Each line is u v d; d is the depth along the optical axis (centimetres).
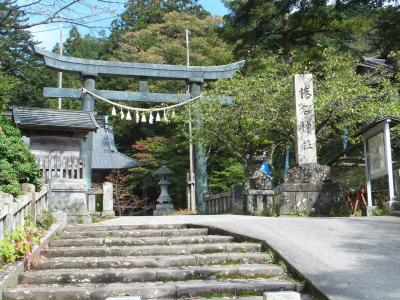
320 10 2272
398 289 489
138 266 661
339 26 2244
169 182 2439
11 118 1536
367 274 544
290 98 1538
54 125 1390
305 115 1253
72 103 3522
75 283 603
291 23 2369
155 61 2972
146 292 555
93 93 1842
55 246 770
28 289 550
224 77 2047
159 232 836
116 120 3344
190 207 2189
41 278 601
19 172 908
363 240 707
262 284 561
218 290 558
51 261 661
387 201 1075
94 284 599
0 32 872
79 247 750
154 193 2908
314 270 573
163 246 738
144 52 3027
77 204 1136
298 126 1245
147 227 880
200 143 1803
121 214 2636
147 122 3175
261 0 2277
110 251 719
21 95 3322
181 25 3177
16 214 716
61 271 630
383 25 2328
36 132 1421
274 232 770
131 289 554
